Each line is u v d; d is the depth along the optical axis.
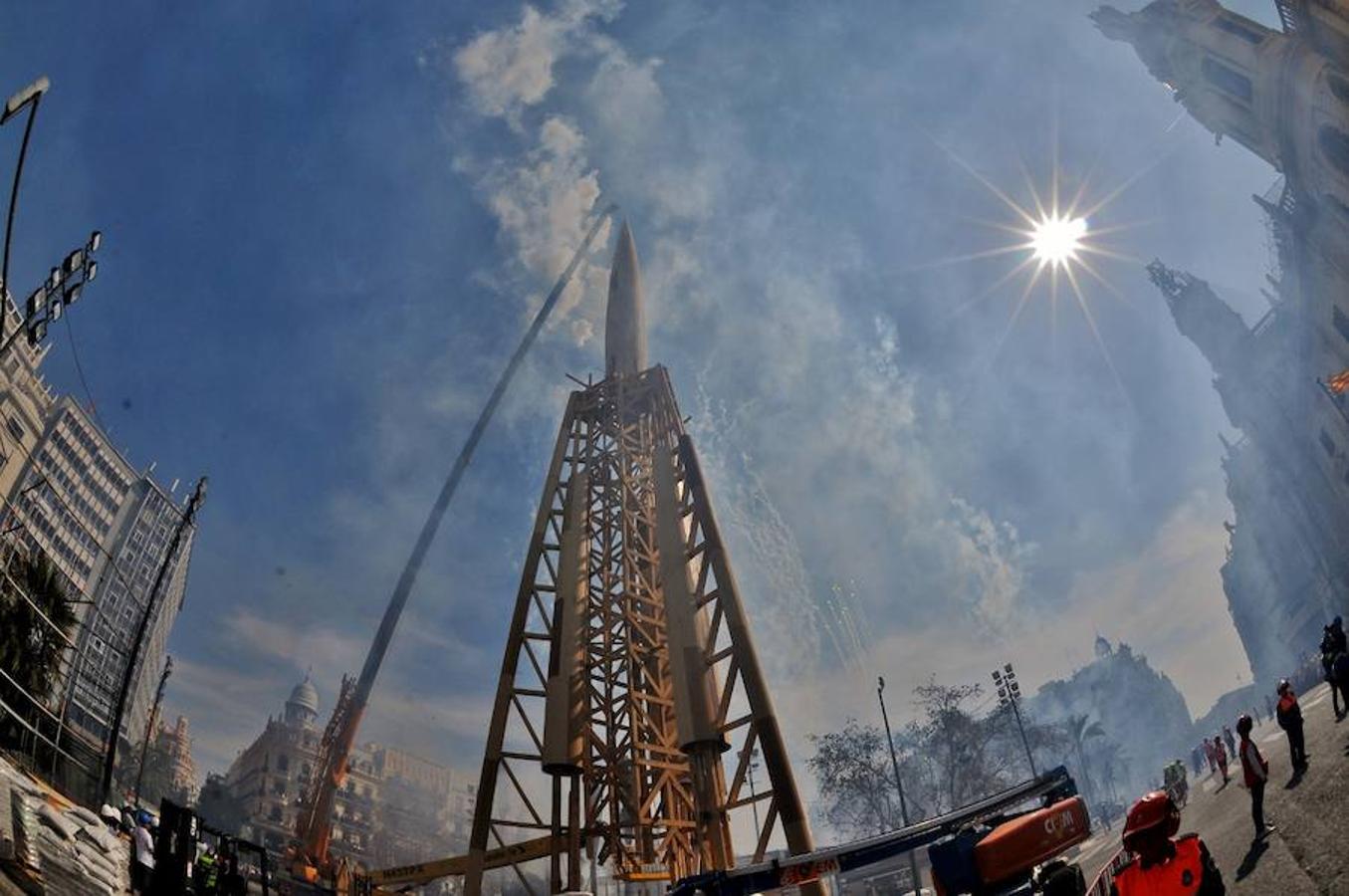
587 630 49.28
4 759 19.19
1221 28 80.62
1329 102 69.19
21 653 25.92
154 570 91.12
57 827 16.86
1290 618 135.75
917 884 33.28
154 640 75.25
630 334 65.06
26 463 44.84
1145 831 4.84
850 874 47.91
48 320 25.09
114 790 29.89
